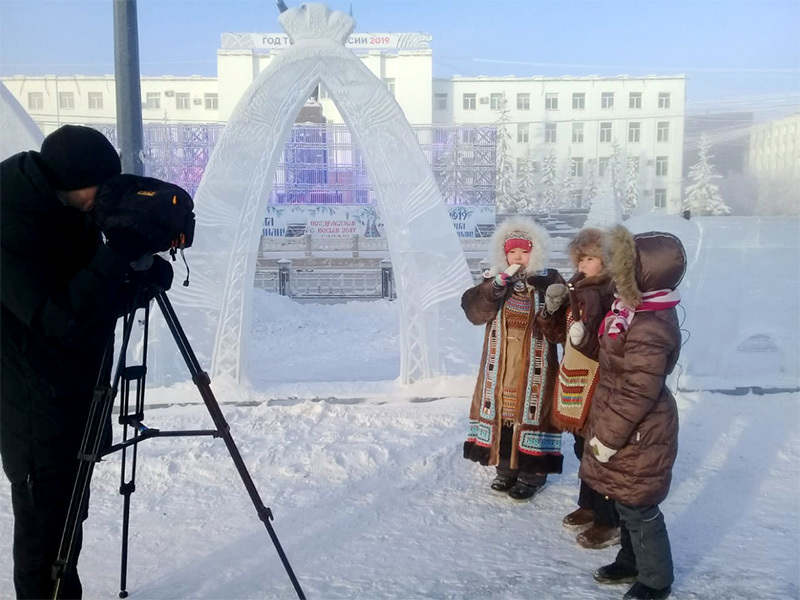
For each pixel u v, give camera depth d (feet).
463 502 12.30
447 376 18.45
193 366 8.64
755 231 18.74
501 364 12.15
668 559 9.04
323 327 32.81
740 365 20.08
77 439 8.00
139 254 7.45
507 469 12.63
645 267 8.77
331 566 10.06
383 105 18.15
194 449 13.98
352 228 70.28
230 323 17.99
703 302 18.74
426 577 9.77
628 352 8.80
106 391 7.77
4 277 7.11
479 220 69.77
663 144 139.23
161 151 67.77
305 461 13.69
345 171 70.69
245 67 122.83
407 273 18.37
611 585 9.53
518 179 132.05
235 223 17.94
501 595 9.28
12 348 7.51
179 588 9.42
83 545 10.57
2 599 9.07
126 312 8.41
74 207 7.89
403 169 18.26
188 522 11.39
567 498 12.53
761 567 9.98
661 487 8.91
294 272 53.31
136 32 22.99
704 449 14.53
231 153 17.87
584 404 10.79
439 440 14.88
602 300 10.37
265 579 9.68
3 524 11.30
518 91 141.38
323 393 18.02
